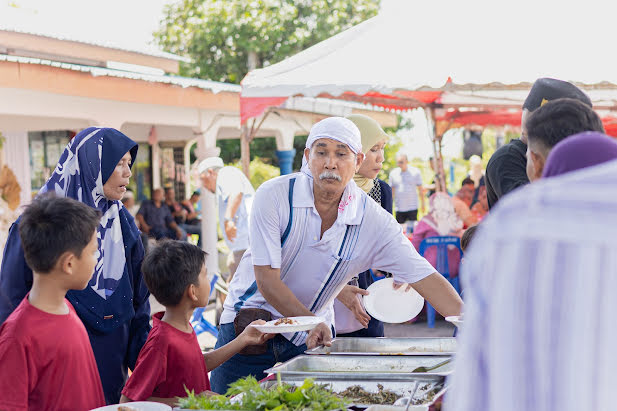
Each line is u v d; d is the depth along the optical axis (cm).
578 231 106
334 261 319
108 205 321
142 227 1234
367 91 573
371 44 613
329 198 308
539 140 183
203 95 1009
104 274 312
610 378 102
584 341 103
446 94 1052
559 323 105
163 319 286
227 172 699
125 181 319
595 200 108
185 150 1444
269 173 2080
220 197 700
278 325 283
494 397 110
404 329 806
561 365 104
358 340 306
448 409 120
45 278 241
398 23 621
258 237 314
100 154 312
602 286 103
